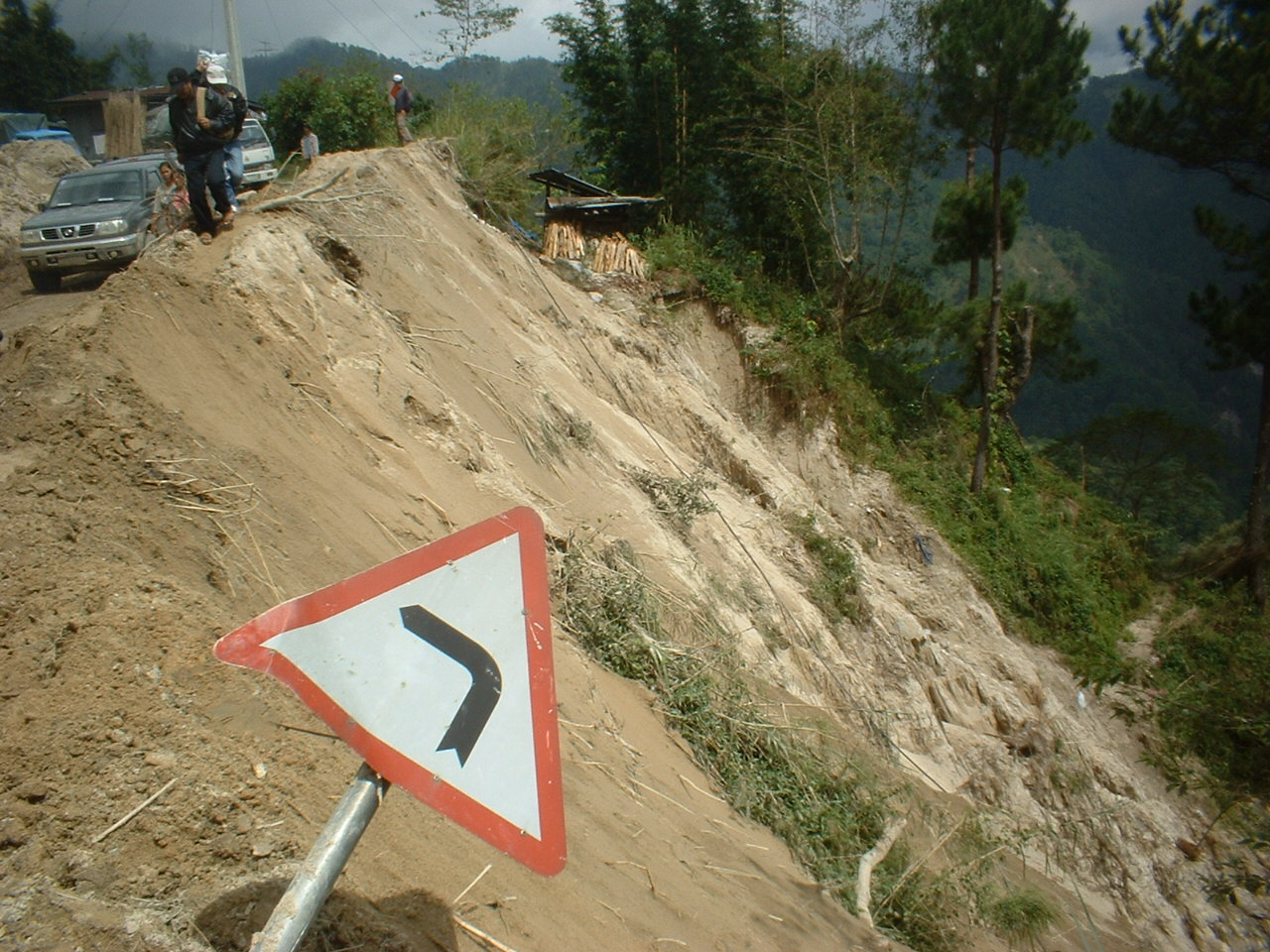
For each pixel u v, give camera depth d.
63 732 3.35
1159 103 24.09
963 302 23.67
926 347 25.42
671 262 19.67
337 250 9.22
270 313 7.30
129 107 27.52
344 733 2.54
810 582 13.20
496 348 10.82
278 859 3.30
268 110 24.67
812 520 14.69
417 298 10.12
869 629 13.73
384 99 22.84
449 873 3.85
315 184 11.09
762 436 19.48
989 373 22.30
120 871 3.01
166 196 14.87
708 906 5.05
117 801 3.21
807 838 6.96
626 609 7.82
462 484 7.69
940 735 12.91
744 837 6.34
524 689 2.79
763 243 23.73
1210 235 24.06
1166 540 25.62
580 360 13.91
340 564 5.55
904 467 20.89
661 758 6.47
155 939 2.82
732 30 23.86
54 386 5.35
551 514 8.38
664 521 10.73
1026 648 19.08
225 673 4.00
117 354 5.76
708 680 7.77
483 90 20.38
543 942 3.84
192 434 5.59
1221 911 12.59
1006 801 12.83
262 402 6.45
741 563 11.57
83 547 4.36
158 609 4.10
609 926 4.28
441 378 9.03
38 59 39.25
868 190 22.44
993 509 21.47
